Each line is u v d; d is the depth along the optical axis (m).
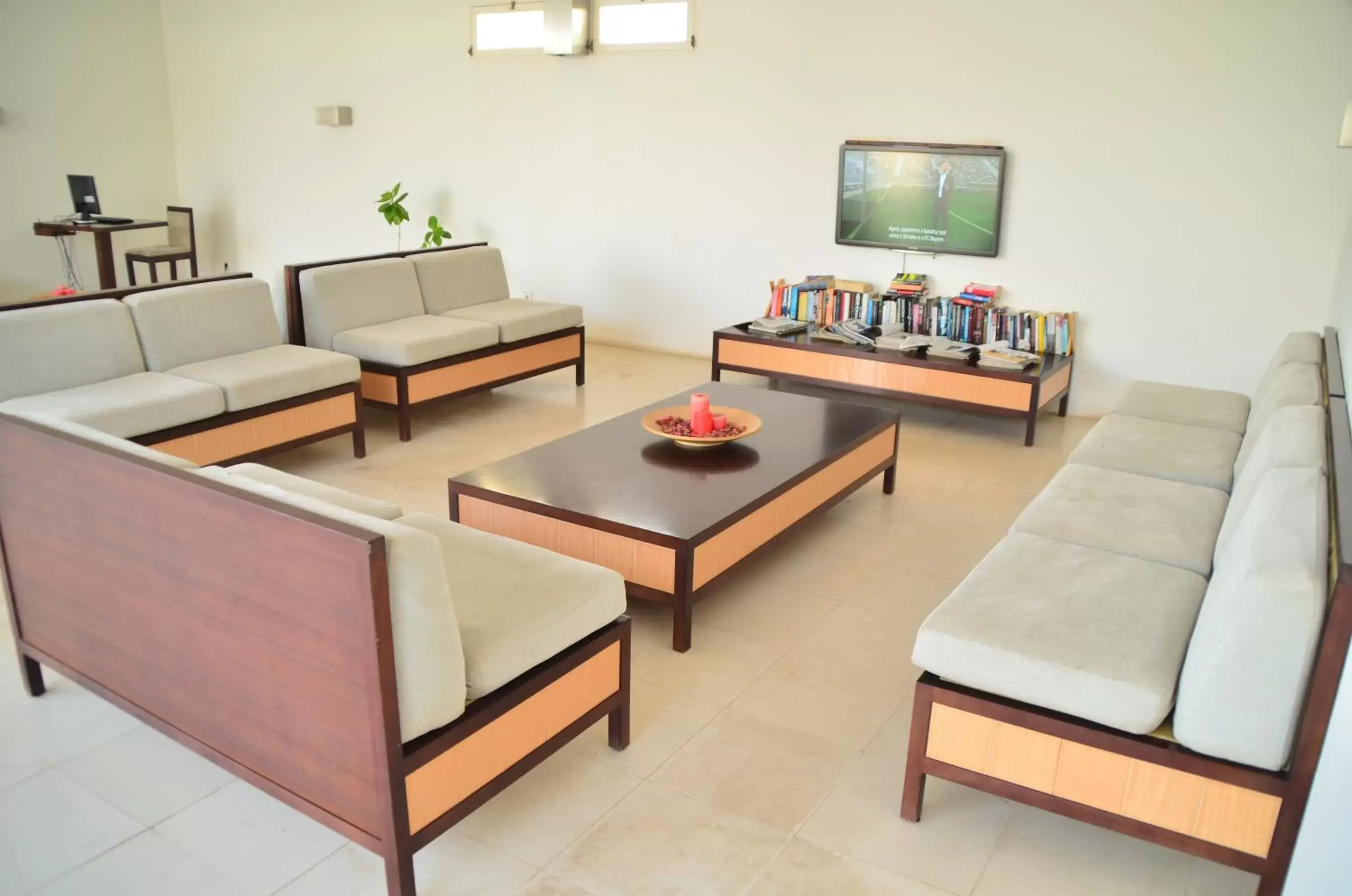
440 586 2.05
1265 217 5.39
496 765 2.31
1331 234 5.26
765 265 6.92
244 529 2.13
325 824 2.22
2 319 4.22
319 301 5.41
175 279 9.30
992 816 2.52
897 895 2.25
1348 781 1.56
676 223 7.18
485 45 7.66
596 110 7.29
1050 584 2.63
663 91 6.98
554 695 2.45
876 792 2.60
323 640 2.06
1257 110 5.28
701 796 2.57
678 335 7.40
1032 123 5.83
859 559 4.00
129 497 2.38
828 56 6.35
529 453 3.94
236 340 5.01
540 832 2.42
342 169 8.67
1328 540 2.13
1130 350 5.88
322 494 3.10
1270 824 2.07
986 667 2.31
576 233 7.64
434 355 5.37
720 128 6.84
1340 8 5.01
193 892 2.22
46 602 2.76
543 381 6.64
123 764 2.66
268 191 9.18
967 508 4.56
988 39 5.85
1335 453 2.57
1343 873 1.47
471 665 2.22
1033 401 5.37
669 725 2.87
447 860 2.32
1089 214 5.80
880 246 6.39
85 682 2.72
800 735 2.84
